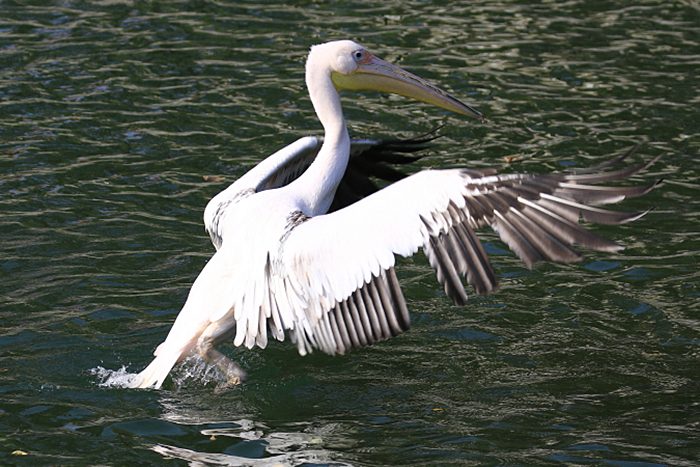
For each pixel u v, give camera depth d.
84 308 11.25
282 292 9.13
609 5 25.59
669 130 17.47
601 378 9.81
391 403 9.34
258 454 8.18
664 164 15.96
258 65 20.62
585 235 7.71
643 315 11.28
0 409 8.89
